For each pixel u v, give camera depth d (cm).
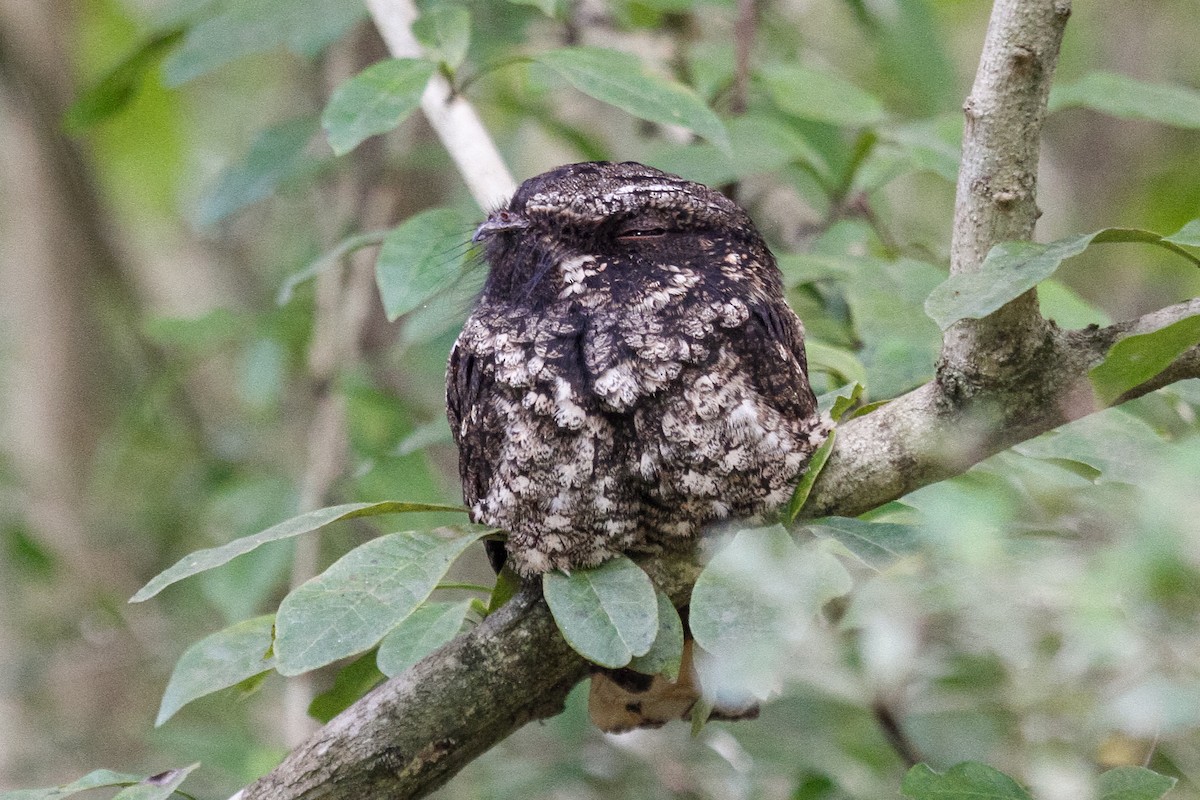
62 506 1566
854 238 912
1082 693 715
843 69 1513
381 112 746
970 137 583
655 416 628
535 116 1144
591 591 606
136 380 1683
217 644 670
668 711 712
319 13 1080
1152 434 658
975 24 1667
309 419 1396
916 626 662
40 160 1617
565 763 1030
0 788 1373
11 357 1648
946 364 607
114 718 1438
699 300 654
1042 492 646
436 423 920
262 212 1714
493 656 635
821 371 811
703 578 564
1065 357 598
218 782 1177
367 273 1258
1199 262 557
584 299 663
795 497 622
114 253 1662
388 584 574
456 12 845
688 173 894
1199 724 645
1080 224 1571
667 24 1216
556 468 631
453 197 1393
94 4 1672
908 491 625
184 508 1447
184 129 1670
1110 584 515
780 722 1017
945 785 607
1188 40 1689
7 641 1444
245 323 1229
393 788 634
